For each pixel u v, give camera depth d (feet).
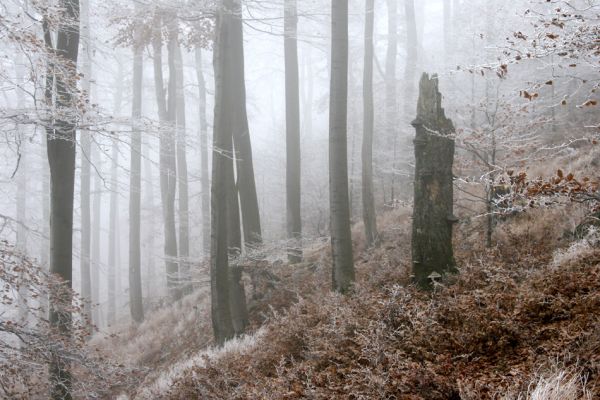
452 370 16.49
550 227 28.94
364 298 25.26
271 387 19.72
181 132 27.48
